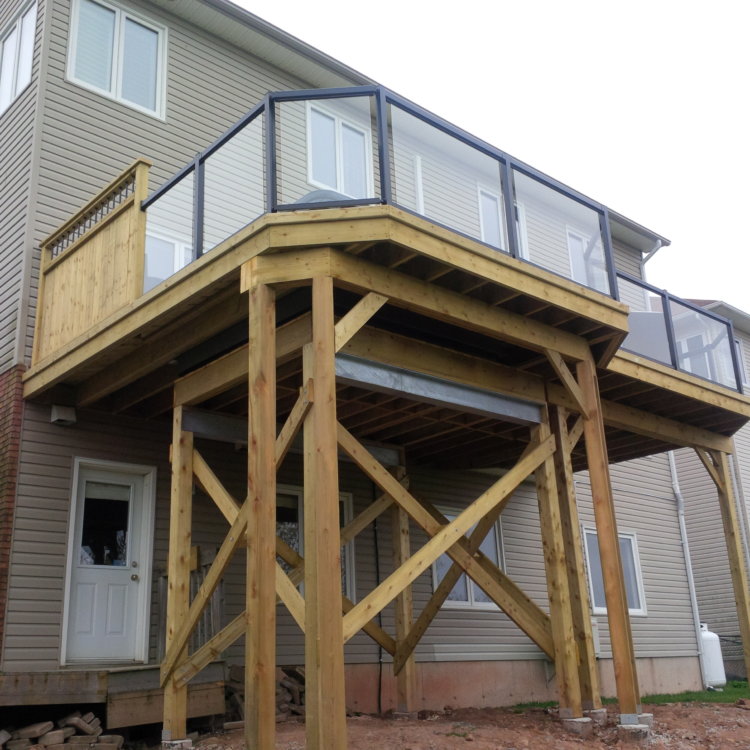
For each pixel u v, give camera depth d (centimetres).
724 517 1054
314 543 520
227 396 766
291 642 891
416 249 594
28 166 893
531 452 738
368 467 625
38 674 643
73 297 800
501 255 659
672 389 925
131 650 812
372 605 557
